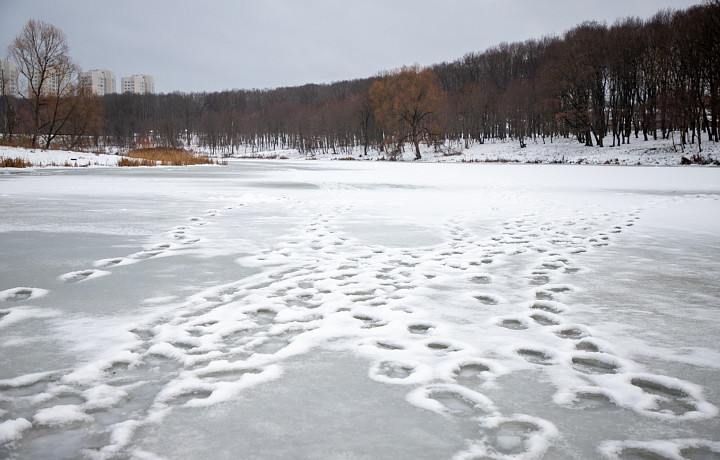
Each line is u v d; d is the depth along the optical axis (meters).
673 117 48.75
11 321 3.71
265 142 124.75
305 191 15.59
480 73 99.12
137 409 2.42
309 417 2.35
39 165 32.19
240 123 113.44
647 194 14.96
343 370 2.86
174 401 2.50
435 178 23.69
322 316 3.80
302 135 95.56
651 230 8.16
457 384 2.68
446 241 7.10
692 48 45.81
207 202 12.05
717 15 43.69
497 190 16.55
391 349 3.21
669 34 51.69
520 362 2.99
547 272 5.32
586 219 9.44
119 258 5.89
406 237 7.43
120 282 4.83
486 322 3.71
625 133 55.72
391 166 42.00
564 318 3.84
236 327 3.53
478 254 6.23
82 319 3.76
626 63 54.03
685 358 3.07
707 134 53.34
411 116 65.62
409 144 82.19
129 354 3.08
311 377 2.77
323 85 156.50
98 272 5.20
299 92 148.12
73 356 3.06
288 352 3.11
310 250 6.39
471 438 2.18
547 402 2.50
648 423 2.30
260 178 22.69
